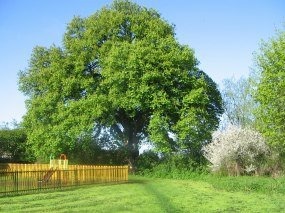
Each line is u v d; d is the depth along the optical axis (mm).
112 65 47656
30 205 21797
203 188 32812
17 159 59156
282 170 36438
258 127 37500
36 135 51031
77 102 49219
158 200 24562
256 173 37062
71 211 20016
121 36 51875
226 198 25734
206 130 46875
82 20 54688
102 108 47812
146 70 46656
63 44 54062
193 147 47156
